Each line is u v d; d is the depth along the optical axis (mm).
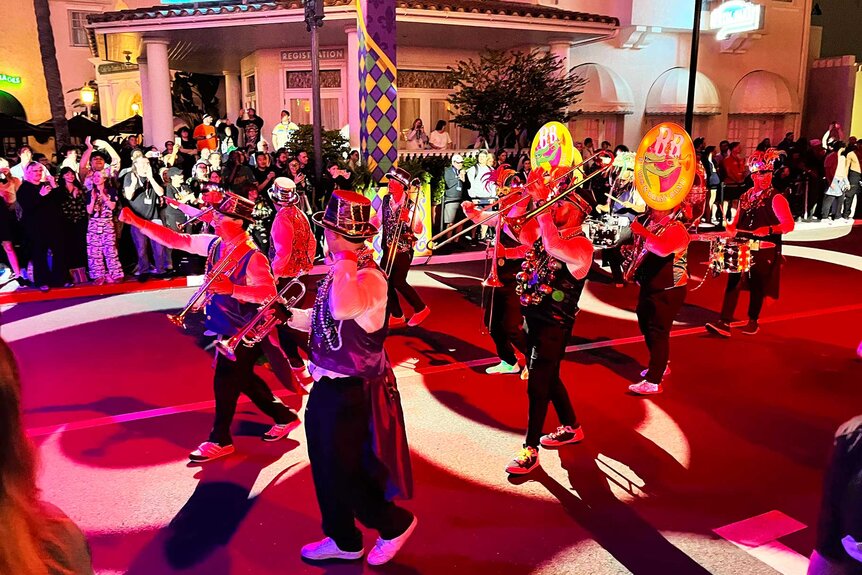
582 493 3971
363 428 2963
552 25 15094
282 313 3791
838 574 1669
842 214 17141
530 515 3730
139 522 3635
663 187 5105
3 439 1253
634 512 3770
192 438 4688
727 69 21578
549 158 6203
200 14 13398
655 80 20953
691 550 3412
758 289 7125
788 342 7020
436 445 4609
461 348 6785
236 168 9984
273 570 3240
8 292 8828
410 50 17062
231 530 3572
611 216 9469
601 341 7051
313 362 2980
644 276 5461
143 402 5336
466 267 11094
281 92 17000
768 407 5281
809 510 3801
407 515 3225
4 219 9312
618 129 20656
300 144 11672
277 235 4984
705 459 4418
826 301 8852
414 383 5793
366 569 3246
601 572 3230
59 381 5797
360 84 9930
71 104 25906
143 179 9570
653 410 5215
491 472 4227
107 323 7594
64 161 9945
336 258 2881
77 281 9422
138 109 25000
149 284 9367
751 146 22281
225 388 4293
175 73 22094
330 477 2990
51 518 1360
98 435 4723
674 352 6664
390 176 6523
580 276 4047
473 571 3234
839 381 5859
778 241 6965
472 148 15836
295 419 4723
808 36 22453
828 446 4617
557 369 4492
